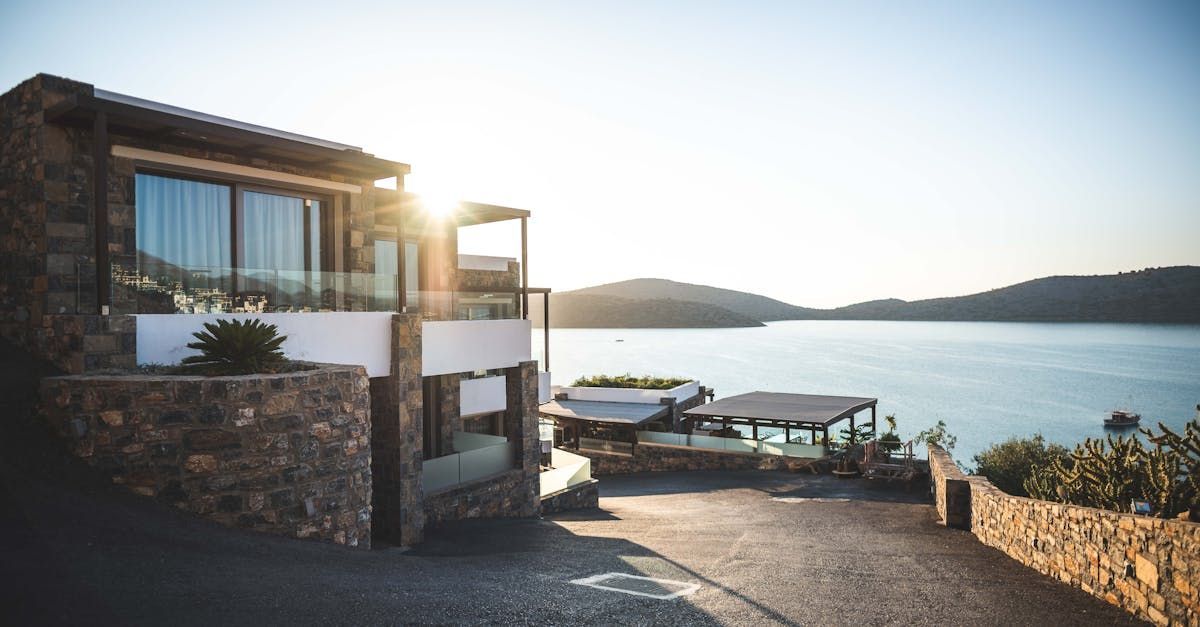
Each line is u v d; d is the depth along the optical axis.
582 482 17.62
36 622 4.05
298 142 11.82
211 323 9.62
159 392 6.87
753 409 29.41
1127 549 6.21
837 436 31.66
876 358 181.88
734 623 5.92
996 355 192.62
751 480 24.08
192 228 12.12
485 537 11.71
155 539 6.06
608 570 8.38
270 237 13.37
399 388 11.59
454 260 19.80
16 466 6.28
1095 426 78.50
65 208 9.78
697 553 9.98
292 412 7.66
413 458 11.73
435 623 5.19
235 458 7.16
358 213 14.50
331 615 5.06
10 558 4.86
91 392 6.86
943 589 7.42
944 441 35.09
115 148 10.55
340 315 11.08
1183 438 8.68
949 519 13.09
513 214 17.77
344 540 8.23
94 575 4.97
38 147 9.65
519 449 15.12
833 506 17.31
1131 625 5.72
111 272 8.94
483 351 14.35
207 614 4.68
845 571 8.57
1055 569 7.96
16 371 8.34
